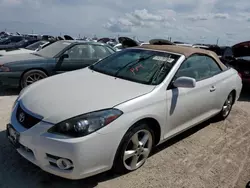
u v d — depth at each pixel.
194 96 3.52
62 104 2.52
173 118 3.20
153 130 3.02
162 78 3.17
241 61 7.12
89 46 6.55
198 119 3.84
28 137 2.39
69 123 2.31
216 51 13.05
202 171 3.04
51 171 2.38
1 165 2.83
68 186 2.57
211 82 3.94
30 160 2.47
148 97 2.82
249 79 6.89
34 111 2.50
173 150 3.49
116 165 2.66
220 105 4.41
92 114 2.39
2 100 5.27
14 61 5.64
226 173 3.05
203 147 3.67
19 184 2.55
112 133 2.43
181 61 3.46
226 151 3.61
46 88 2.96
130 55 3.87
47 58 5.97
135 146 2.78
